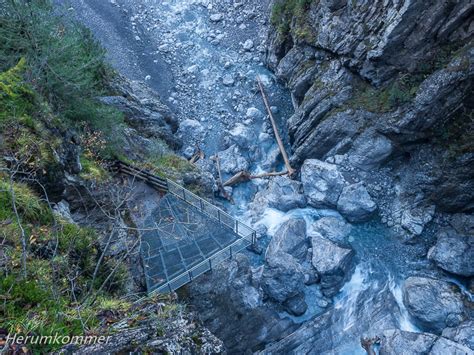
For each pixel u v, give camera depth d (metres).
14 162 9.91
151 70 33.56
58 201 11.27
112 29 35.47
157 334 6.99
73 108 17.66
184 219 16.41
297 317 21.14
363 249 23.97
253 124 30.73
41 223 9.38
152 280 13.82
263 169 28.66
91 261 10.08
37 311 6.84
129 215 16.14
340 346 19.97
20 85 12.17
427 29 21.56
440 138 23.58
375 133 25.03
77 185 14.01
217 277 17.56
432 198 24.23
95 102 20.39
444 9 20.73
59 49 16.44
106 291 9.91
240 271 19.53
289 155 29.50
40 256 8.43
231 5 37.91
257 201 26.38
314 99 27.28
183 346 6.90
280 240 22.73
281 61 31.27
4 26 15.60
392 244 24.19
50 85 16.09
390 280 22.73
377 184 25.91
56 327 6.55
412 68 23.09
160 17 37.16
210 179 25.27
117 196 14.20
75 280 8.45
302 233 23.39
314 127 27.25
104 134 19.09
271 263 21.17
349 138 25.91
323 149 26.89
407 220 24.23
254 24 36.75
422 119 22.98
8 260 7.61
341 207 24.89
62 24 20.59
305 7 28.95
